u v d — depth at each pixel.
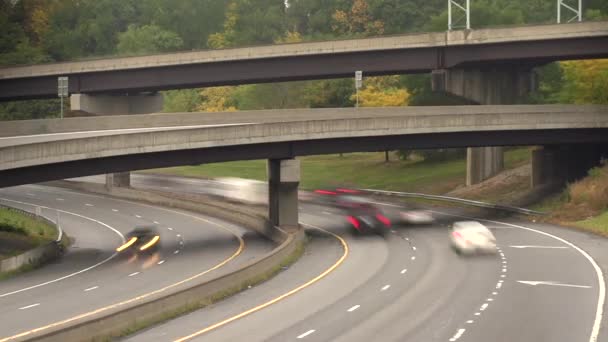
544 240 58.06
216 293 38.72
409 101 118.31
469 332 30.73
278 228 66.81
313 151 71.44
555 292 38.47
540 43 89.19
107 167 62.22
